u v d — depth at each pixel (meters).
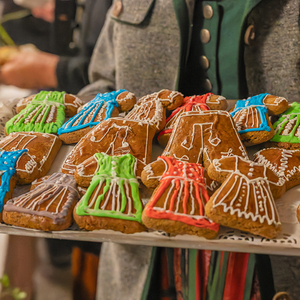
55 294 1.44
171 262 1.25
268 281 1.11
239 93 1.60
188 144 1.11
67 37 2.06
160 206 0.89
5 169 1.05
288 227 0.90
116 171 1.02
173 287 1.27
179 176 0.97
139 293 1.31
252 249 0.85
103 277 1.46
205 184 1.00
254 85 1.60
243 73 1.58
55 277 1.47
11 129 1.34
